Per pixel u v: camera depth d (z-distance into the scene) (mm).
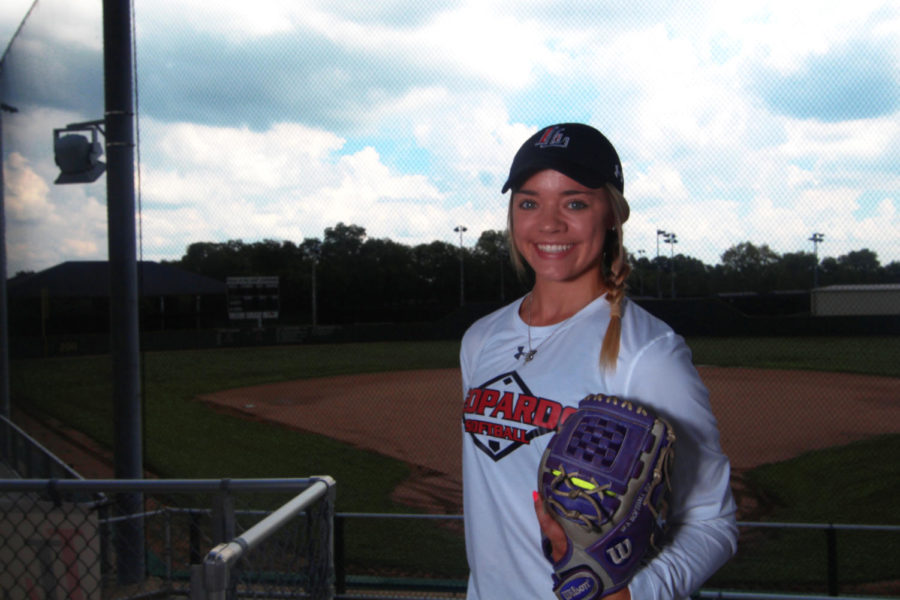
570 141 1131
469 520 1191
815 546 5094
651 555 967
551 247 1160
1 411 6297
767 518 5941
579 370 1093
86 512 2068
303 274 36125
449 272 35125
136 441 3742
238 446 9633
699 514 1053
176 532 3293
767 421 10609
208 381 17328
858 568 4668
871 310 18781
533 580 1072
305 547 1698
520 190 1187
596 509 893
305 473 8070
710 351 20109
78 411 7785
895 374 15758
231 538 1874
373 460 8781
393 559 4977
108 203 3701
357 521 5930
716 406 12125
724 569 4680
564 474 923
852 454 8148
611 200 1168
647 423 923
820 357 18516
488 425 1156
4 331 6355
